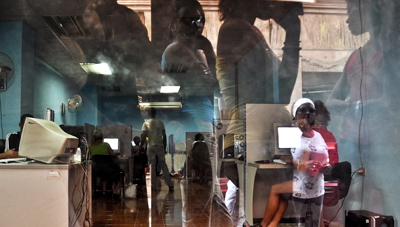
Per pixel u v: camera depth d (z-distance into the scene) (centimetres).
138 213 283
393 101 187
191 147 288
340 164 204
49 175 176
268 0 312
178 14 194
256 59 299
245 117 262
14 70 385
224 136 265
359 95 209
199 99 249
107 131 383
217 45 207
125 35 408
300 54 308
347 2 237
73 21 403
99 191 356
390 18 192
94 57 491
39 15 381
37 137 178
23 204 174
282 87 309
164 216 261
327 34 282
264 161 238
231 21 200
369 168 197
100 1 346
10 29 383
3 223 172
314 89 297
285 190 217
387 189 185
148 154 287
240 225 234
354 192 201
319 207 207
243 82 282
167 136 267
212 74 226
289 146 235
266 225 228
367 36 210
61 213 176
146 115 262
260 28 318
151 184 303
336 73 274
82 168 210
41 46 458
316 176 206
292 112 247
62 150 177
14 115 374
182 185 293
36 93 463
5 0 354
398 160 181
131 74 460
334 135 214
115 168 362
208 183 278
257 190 244
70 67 532
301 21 315
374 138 196
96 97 531
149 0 328
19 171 174
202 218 247
